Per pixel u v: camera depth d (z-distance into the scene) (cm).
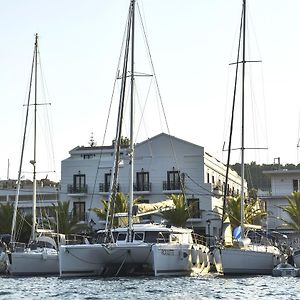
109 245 4209
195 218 7862
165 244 4334
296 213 7306
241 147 5419
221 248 4641
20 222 7219
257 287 3616
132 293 3209
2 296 3123
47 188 9588
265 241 5475
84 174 8456
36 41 6259
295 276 4622
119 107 5016
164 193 8025
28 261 4909
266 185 10669
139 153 8212
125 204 7325
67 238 6712
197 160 8019
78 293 3228
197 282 3934
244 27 5656
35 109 6147
